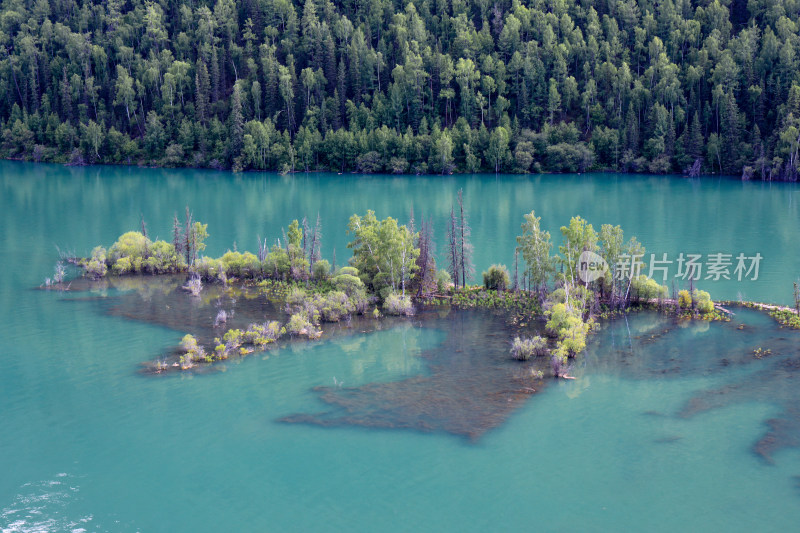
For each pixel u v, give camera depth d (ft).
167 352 223.30
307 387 193.88
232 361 215.72
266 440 162.61
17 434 166.61
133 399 185.98
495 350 224.33
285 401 184.24
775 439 158.71
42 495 140.87
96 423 172.04
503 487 141.59
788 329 237.25
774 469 146.30
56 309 274.36
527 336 238.27
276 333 240.53
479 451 156.46
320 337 240.73
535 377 199.41
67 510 135.64
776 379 192.75
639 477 144.46
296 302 277.64
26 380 199.41
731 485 140.77
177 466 151.74
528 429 166.50
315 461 153.07
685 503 134.72
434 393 188.85
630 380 195.31
